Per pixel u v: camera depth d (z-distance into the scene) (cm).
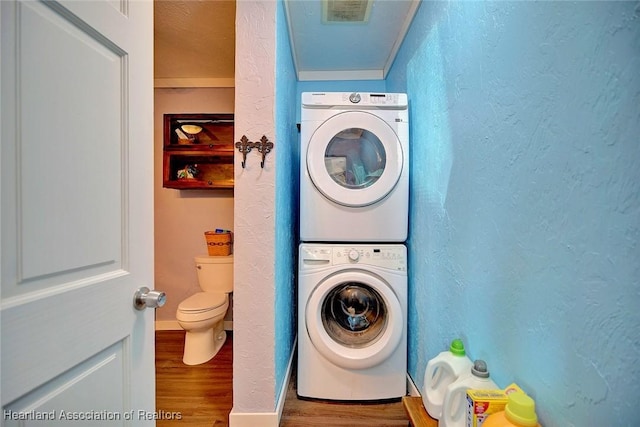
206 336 207
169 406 153
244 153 130
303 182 157
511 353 77
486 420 69
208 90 258
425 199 141
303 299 152
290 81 193
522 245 73
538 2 67
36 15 48
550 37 63
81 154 57
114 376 66
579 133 56
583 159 55
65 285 54
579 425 56
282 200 151
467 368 94
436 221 128
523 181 72
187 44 206
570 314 58
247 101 130
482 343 92
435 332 128
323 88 241
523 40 72
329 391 151
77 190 56
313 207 156
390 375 152
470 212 99
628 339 47
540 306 67
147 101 76
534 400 68
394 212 157
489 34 88
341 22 178
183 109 259
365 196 154
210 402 157
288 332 174
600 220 51
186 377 182
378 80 240
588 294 54
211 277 236
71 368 55
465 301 103
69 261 54
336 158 168
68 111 54
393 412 146
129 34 70
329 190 154
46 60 50
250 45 129
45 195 50
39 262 49
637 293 45
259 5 129
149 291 75
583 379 55
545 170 65
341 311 163
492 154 86
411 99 168
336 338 155
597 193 52
